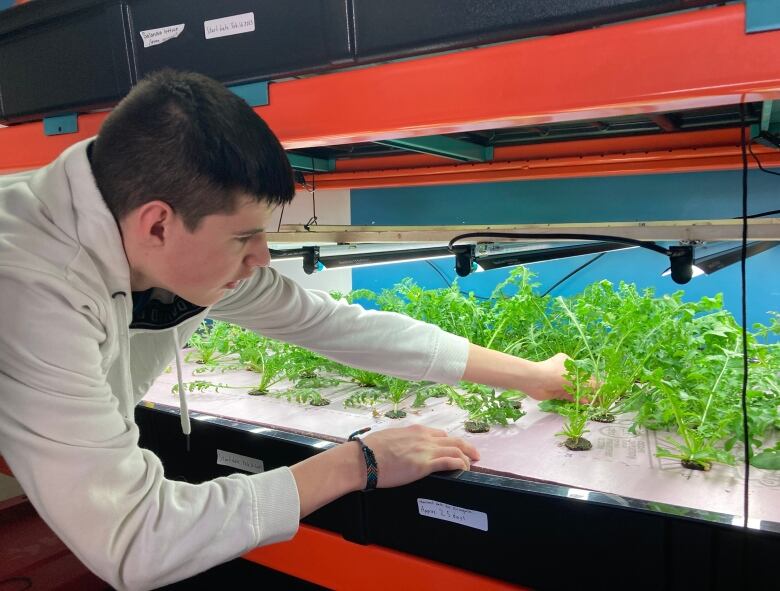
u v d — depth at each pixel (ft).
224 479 2.99
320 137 3.21
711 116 5.01
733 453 3.74
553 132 5.82
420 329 4.19
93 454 2.56
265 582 5.14
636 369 4.39
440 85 2.81
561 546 3.09
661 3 2.39
